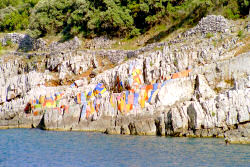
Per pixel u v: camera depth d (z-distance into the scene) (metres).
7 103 61.88
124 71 52.66
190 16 62.75
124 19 69.50
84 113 49.44
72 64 65.00
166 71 50.03
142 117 44.25
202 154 31.20
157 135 41.38
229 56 48.06
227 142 35.44
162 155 31.64
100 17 70.19
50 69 68.75
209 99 40.94
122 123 45.00
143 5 67.56
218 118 37.91
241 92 37.59
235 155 30.52
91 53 66.31
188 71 46.84
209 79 45.31
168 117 40.84
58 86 62.75
